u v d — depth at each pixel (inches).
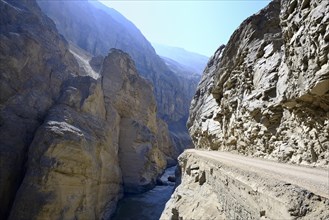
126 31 5280.5
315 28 371.6
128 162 1765.5
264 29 763.4
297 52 438.6
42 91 1315.2
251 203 267.3
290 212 191.9
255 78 707.4
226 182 374.9
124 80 2071.9
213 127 1107.9
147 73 4569.4
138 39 5457.7
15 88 1192.8
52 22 2148.1
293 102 465.7
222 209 394.6
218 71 1032.8
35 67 1358.3
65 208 949.8
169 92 4485.7
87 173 1091.3
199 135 1368.1
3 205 975.6
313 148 426.0
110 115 1704.0
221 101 1005.8
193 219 458.6
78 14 4202.8
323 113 399.9
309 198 190.7
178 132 3969.0
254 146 676.1
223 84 994.1
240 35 888.3
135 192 1669.5
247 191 281.7
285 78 542.9
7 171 999.0
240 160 531.8
